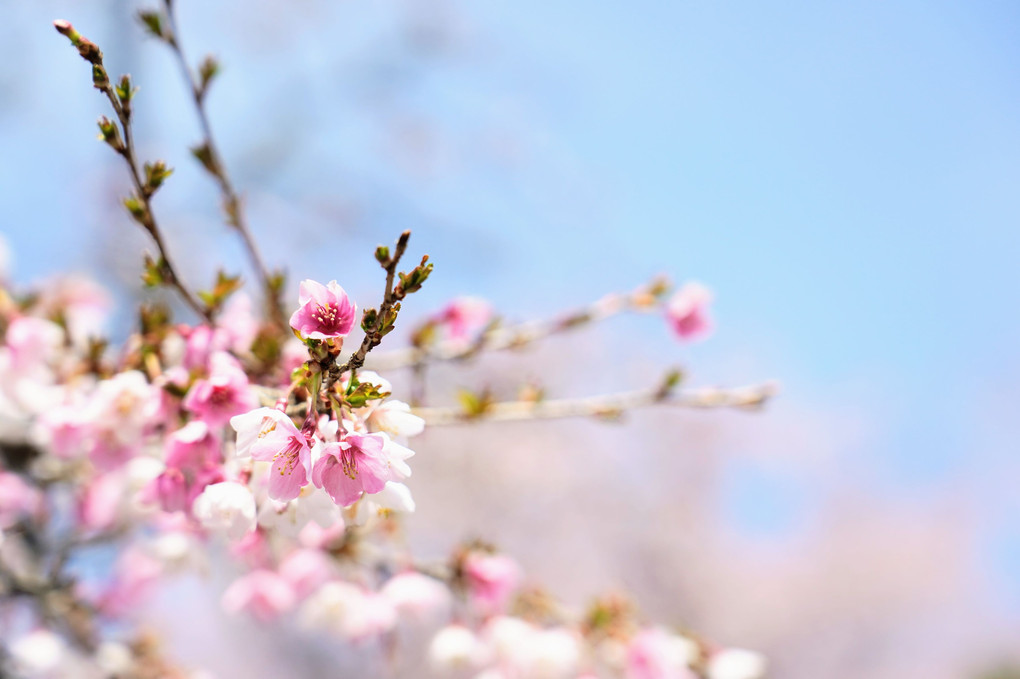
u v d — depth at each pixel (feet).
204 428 2.91
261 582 3.56
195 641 10.05
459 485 12.65
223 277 3.06
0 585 3.79
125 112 2.80
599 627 3.55
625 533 13.80
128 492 3.65
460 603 3.53
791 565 16.01
